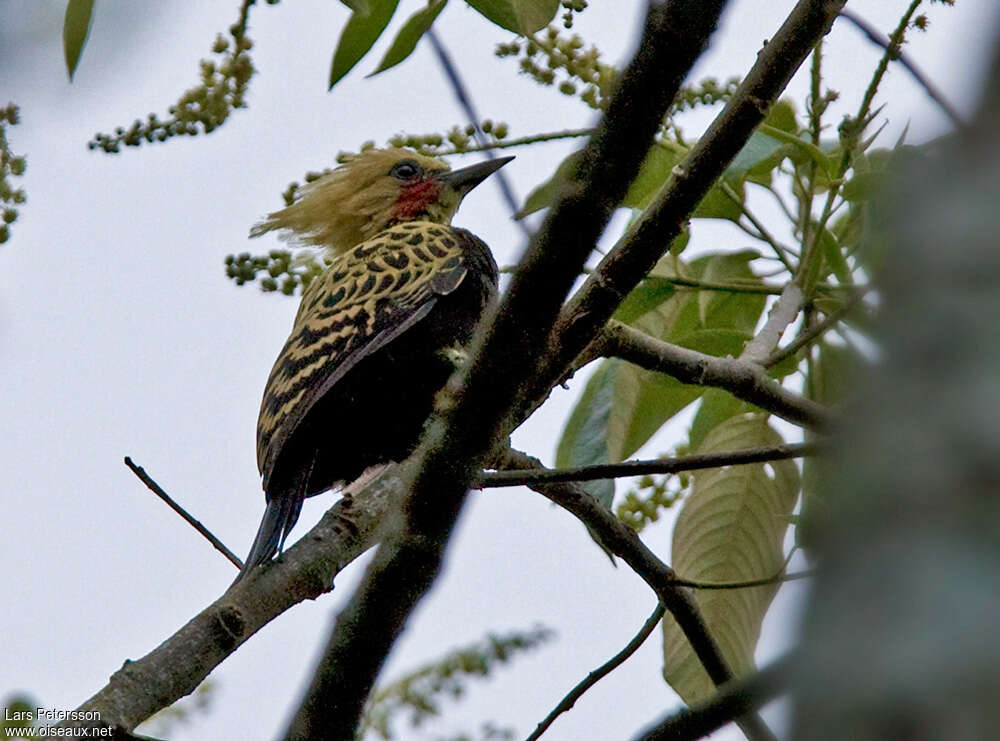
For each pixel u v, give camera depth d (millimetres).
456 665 9562
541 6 7215
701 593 10602
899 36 8680
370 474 11008
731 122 7184
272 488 9961
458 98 7602
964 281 3154
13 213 8117
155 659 7516
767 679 4785
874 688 2932
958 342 3117
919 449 3066
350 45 7957
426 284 11195
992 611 2904
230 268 9992
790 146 9750
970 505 2994
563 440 10656
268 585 8148
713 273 10633
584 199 6121
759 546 10625
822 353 10227
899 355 3186
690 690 10531
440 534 6473
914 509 3031
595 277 7543
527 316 6301
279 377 10789
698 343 10562
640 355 9719
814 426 9820
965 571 2949
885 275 3324
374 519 8594
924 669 2902
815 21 7141
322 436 10859
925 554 2986
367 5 6945
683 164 7324
